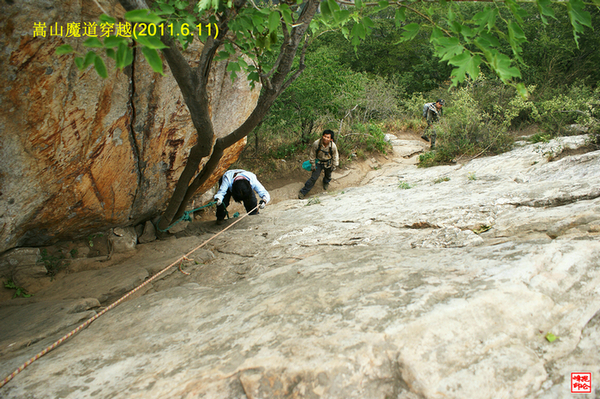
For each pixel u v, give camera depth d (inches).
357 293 84.9
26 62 101.3
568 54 567.5
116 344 92.7
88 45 59.4
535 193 155.3
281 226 212.7
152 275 158.4
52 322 115.6
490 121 388.2
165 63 147.6
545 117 416.5
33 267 152.3
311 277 101.0
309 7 118.1
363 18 95.2
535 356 64.6
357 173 400.8
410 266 95.7
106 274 159.2
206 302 107.3
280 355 67.8
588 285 75.6
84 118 128.8
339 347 66.3
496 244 109.7
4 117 106.7
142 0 94.7
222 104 199.2
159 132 169.9
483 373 61.3
